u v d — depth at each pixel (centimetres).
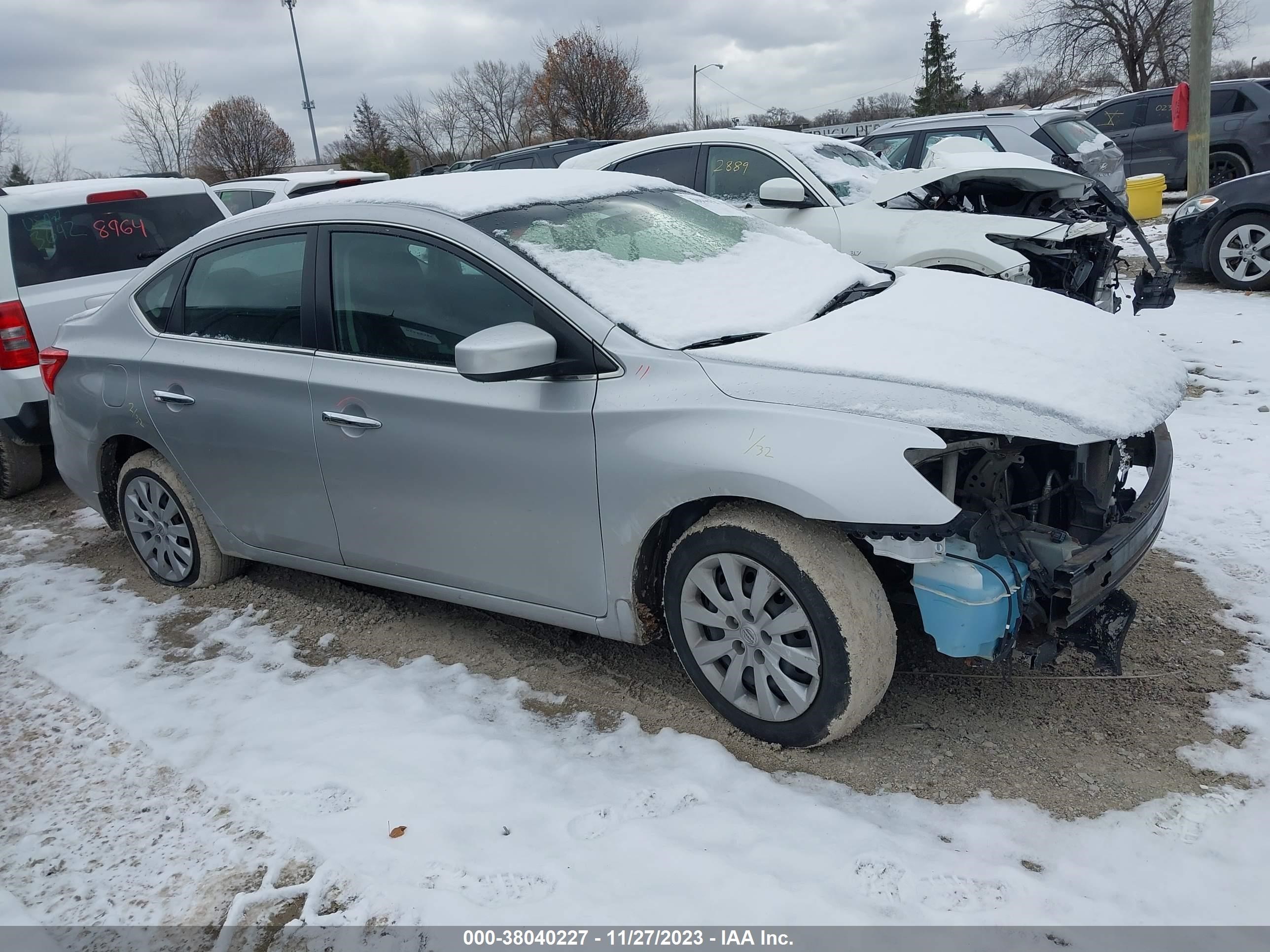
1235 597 368
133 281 439
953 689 321
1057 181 654
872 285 367
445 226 331
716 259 354
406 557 358
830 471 257
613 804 273
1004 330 299
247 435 382
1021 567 270
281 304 373
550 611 330
